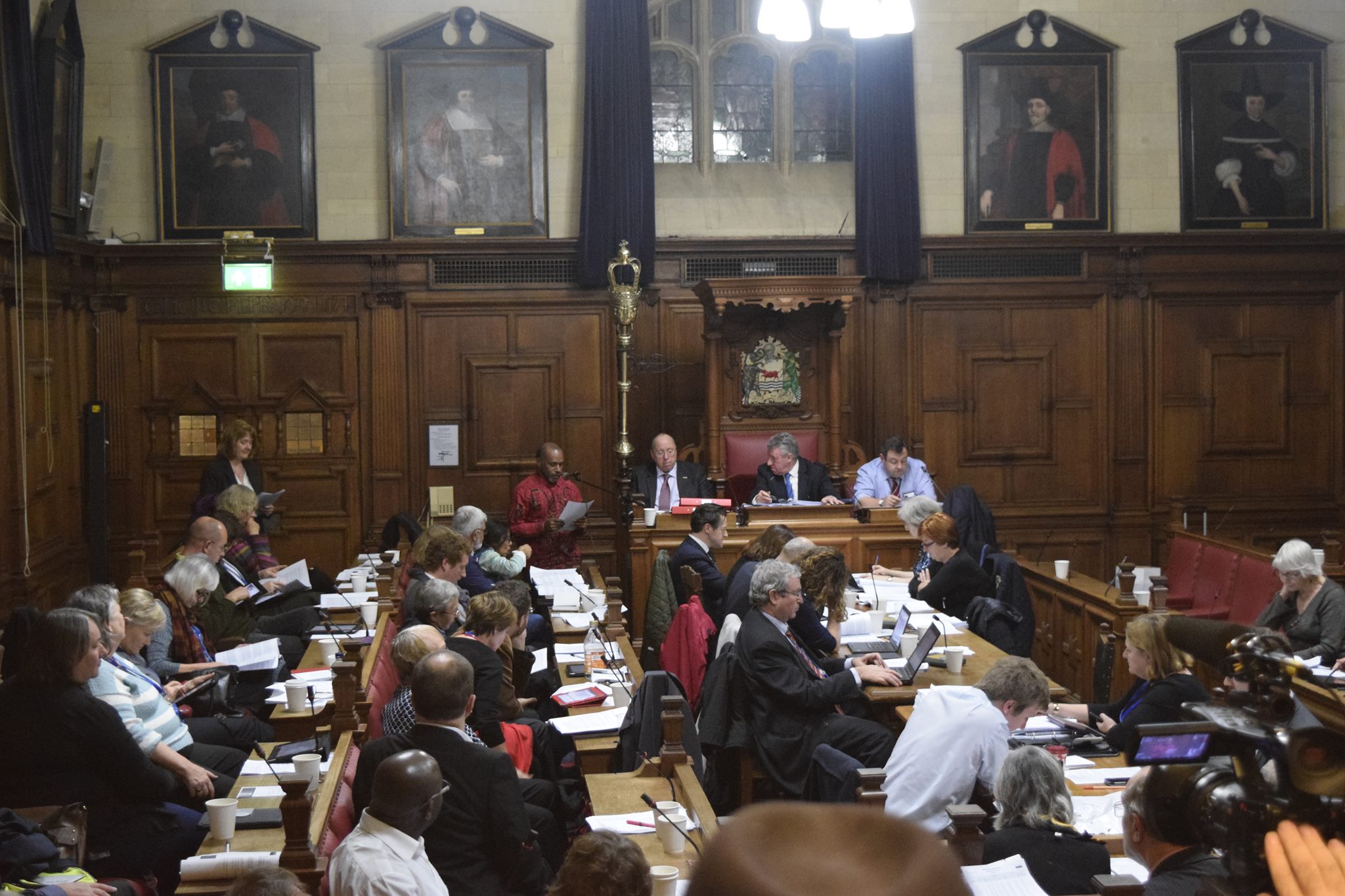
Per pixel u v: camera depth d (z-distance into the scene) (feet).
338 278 37.70
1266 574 28.73
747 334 36.11
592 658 22.24
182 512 37.37
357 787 14.08
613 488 38.65
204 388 37.32
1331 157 39.78
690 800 14.74
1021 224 39.11
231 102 37.01
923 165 38.96
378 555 33.45
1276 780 3.38
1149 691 17.29
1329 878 2.77
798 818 1.80
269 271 35.29
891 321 39.09
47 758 15.34
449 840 13.79
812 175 39.70
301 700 19.33
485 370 38.32
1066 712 18.71
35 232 30.35
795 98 39.75
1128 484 39.73
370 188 37.78
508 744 19.10
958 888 1.70
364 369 37.96
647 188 37.58
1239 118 39.34
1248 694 3.71
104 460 35.19
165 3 36.70
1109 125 39.01
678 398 38.55
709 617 24.43
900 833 1.77
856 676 19.47
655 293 38.34
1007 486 39.68
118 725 15.64
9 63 29.50
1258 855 3.32
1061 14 39.09
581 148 38.17
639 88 37.42
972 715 15.55
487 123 37.86
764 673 19.20
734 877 1.70
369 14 37.50
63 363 34.71
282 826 14.75
